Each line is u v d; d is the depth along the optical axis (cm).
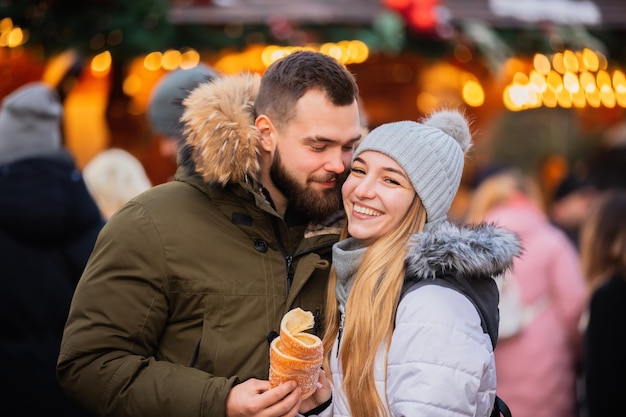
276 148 245
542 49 629
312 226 255
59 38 511
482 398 225
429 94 726
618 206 412
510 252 232
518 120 585
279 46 567
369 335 230
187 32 543
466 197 616
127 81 597
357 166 243
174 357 240
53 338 340
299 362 214
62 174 347
